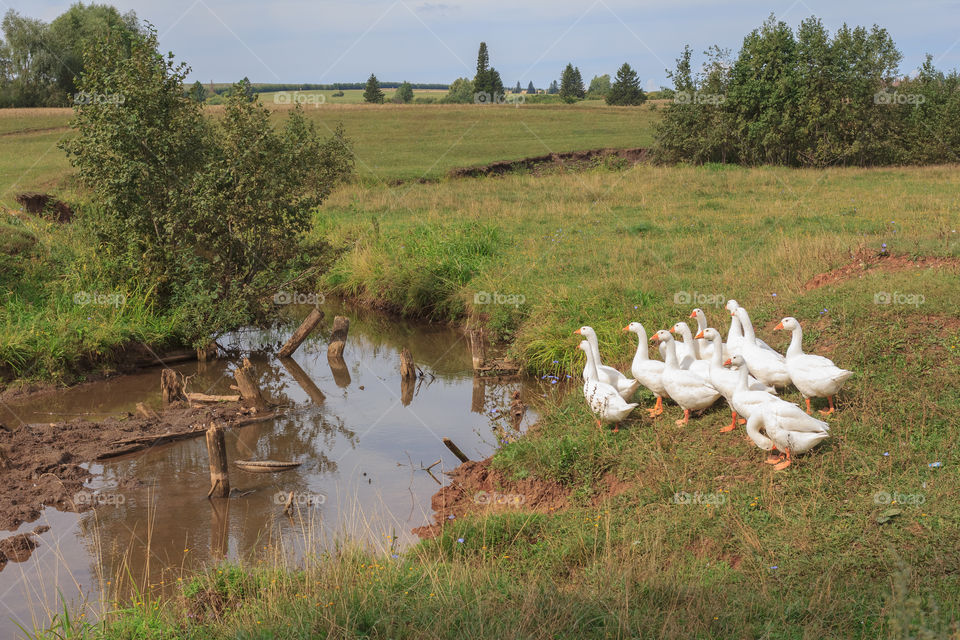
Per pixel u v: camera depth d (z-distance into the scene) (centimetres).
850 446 800
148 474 1074
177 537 890
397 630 573
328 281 2181
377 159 4719
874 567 630
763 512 731
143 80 1661
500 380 1458
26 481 1031
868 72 4325
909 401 865
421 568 702
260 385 1515
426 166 4434
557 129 6138
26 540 876
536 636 551
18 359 1441
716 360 895
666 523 749
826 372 841
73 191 2422
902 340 999
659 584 629
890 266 1335
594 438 942
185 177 1684
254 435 1232
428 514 927
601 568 680
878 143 4356
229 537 887
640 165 4438
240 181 1644
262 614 623
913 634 519
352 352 1741
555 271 1834
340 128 3959
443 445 1159
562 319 1495
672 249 1947
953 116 4409
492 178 4084
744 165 4475
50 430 1208
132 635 641
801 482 760
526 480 929
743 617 568
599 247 2033
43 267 1742
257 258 1752
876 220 2072
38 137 5266
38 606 748
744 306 1343
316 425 1273
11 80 7594
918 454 775
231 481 1052
